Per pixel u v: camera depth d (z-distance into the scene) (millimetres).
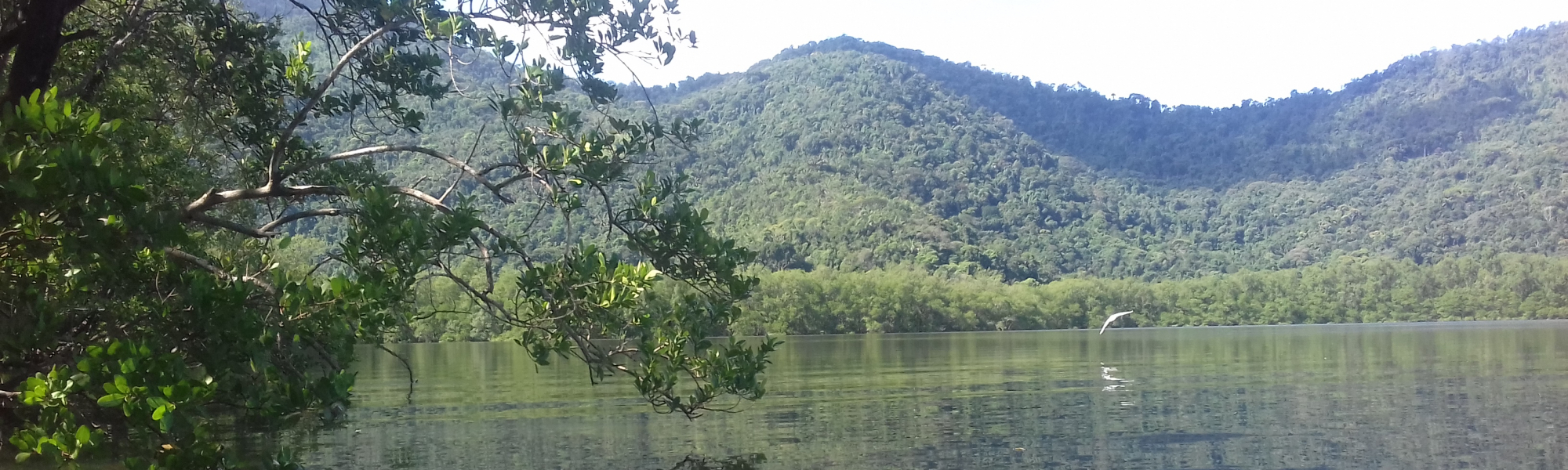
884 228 160875
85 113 8930
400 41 12461
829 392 32344
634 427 23750
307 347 9727
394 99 12766
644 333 10688
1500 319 127250
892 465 19188
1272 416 25609
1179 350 60094
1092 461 19656
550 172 10641
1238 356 52812
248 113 12555
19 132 7129
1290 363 45844
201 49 12391
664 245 10906
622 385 33969
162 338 8227
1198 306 125625
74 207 7117
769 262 148500
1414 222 191750
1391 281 132375
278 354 9016
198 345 8336
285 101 13164
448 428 23578
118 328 8547
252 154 13242
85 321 9570
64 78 11914
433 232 9484
